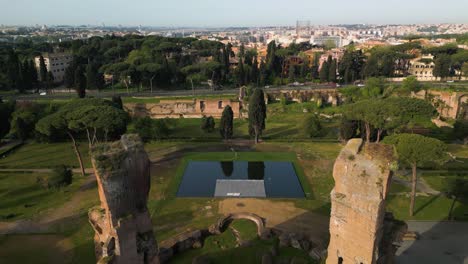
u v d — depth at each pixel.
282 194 56.47
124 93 128.75
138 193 29.39
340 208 27.50
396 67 164.50
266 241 42.12
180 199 54.59
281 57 175.12
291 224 47.00
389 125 62.88
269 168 67.50
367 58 164.12
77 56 153.12
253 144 81.81
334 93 122.31
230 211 50.75
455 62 144.12
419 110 61.50
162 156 74.50
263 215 49.47
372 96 112.94
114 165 27.14
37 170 66.31
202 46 199.12
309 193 56.34
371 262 26.27
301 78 158.38
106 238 28.42
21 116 81.56
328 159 71.38
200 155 74.62
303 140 83.31
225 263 38.25
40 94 127.38
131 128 88.56
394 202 52.00
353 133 77.06
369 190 25.39
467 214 48.16
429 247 41.25
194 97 117.75
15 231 45.66
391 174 25.61
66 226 46.81
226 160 71.69
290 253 40.06
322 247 40.50
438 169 63.66
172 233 45.00
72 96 121.62
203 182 61.38
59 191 57.44
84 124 57.59
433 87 115.62
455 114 94.06
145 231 30.09
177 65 158.88
